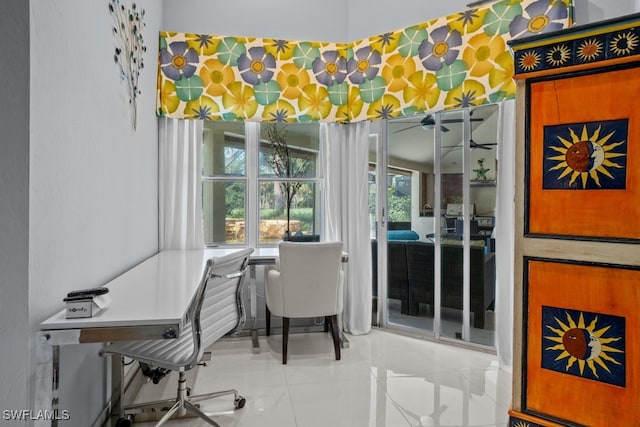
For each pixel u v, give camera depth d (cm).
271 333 360
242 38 356
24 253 132
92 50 188
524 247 158
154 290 181
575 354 148
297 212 391
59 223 154
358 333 355
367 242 357
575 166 147
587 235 145
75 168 169
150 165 314
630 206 138
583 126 145
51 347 133
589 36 142
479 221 321
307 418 215
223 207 381
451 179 334
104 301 150
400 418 214
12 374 132
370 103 350
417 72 323
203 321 184
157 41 333
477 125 319
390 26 352
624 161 138
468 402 232
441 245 338
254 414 219
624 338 139
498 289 288
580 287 147
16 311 132
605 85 141
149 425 208
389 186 369
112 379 206
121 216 234
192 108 347
